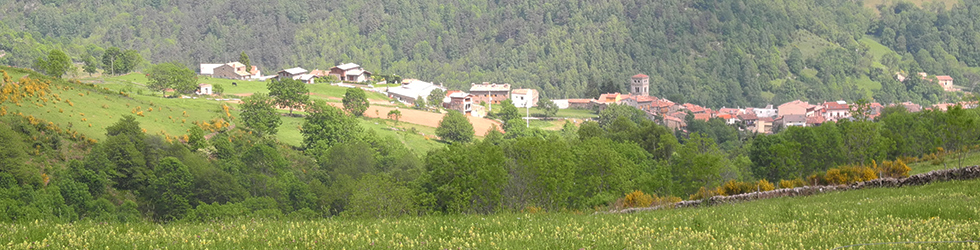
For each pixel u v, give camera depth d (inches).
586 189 2332.7
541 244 629.0
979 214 767.7
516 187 2197.3
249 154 3358.8
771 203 1262.3
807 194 1537.9
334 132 4431.6
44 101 3676.2
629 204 1788.9
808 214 852.0
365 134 4726.9
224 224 771.4
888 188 1441.9
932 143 2989.7
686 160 2437.3
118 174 2866.6
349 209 2294.5
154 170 2940.5
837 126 3678.6
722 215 903.7
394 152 4347.9
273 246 612.1
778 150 2925.7
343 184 2960.1
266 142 4089.6
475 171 2293.3
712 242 631.8
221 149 3550.7
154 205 2810.0
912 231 657.0
